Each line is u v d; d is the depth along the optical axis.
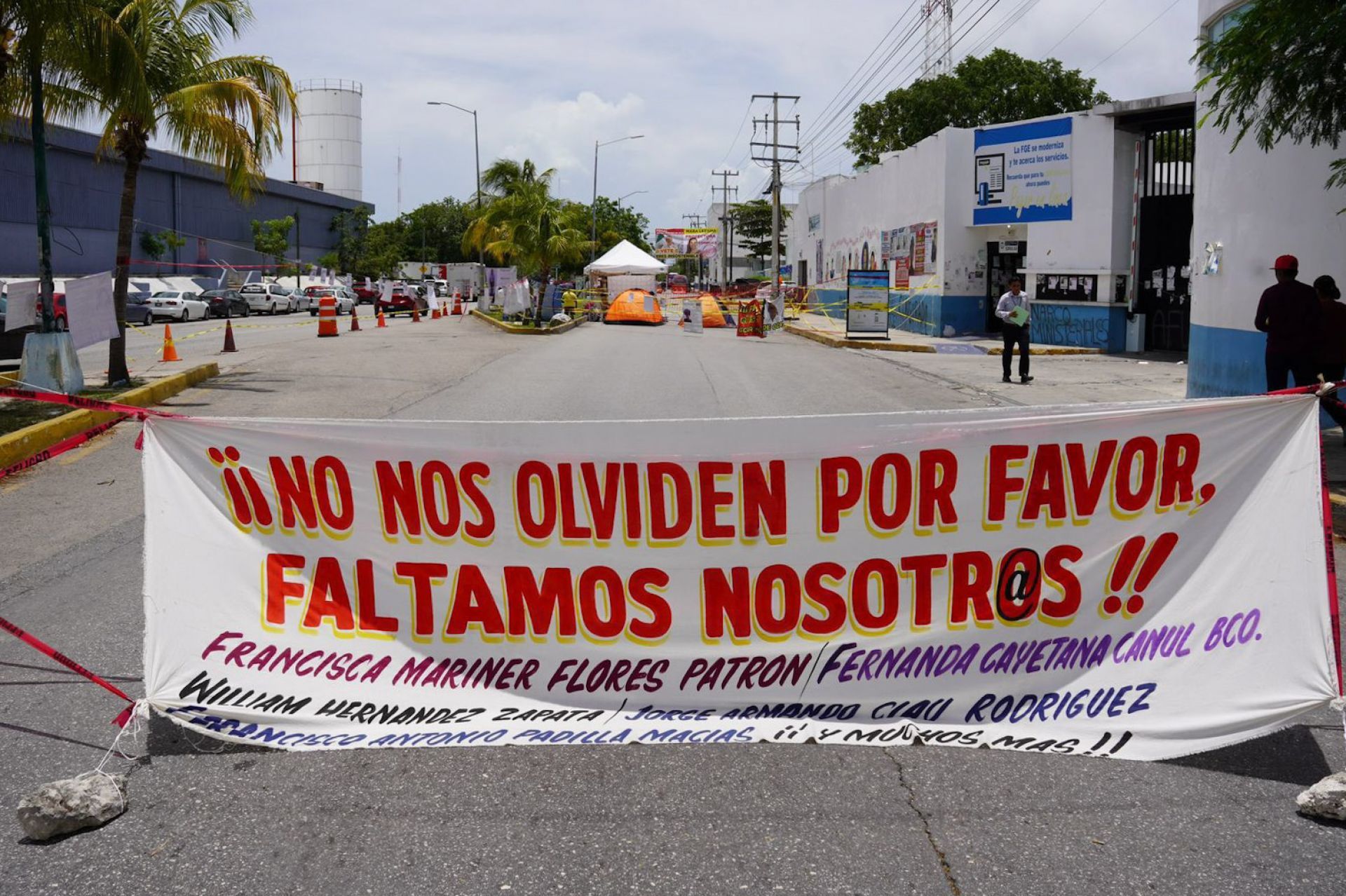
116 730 4.45
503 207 37.22
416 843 3.57
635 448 4.33
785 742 4.27
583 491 4.36
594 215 62.03
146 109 13.82
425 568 4.40
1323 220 11.48
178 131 15.50
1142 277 23.48
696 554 4.39
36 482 9.43
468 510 4.37
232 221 60.59
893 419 4.33
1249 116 12.26
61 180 45.19
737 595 4.41
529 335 31.67
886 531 4.38
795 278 53.94
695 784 3.97
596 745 4.28
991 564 4.40
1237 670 4.23
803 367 20.34
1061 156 24.44
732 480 4.35
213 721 4.32
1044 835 3.61
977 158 27.56
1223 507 4.31
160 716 4.56
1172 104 21.61
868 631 4.43
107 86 13.59
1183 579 4.34
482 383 16.66
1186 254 22.66
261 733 4.29
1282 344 9.52
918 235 30.59
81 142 45.25
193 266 54.47
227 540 4.38
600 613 4.42
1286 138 11.88
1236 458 4.29
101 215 47.81
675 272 124.62
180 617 4.35
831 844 3.55
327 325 28.09
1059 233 24.70
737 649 4.43
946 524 4.38
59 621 5.85
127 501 8.75
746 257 106.62
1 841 3.58
